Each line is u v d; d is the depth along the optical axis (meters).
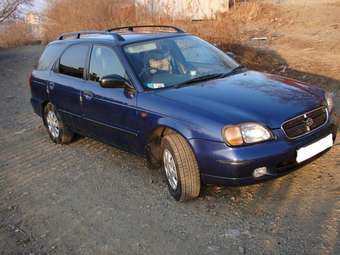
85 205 4.82
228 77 5.13
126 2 19.28
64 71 6.45
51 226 4.48
